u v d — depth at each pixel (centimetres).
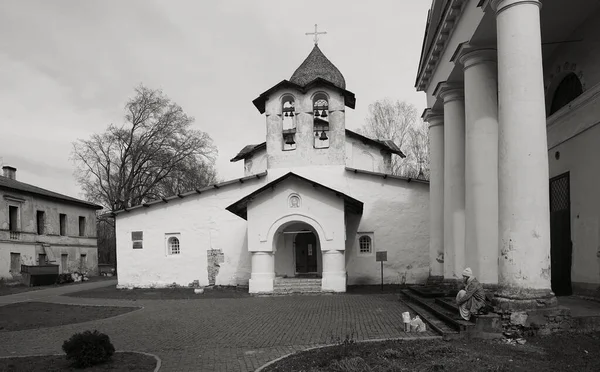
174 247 2552
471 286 898
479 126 1142
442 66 1544
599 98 1116
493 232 1109
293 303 1727
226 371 794
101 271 4900
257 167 2972
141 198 4253
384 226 2375
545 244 840
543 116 863
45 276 3416
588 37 1162
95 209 4809
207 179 5831
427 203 2361
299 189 2139
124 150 4219
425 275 2322
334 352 809
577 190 1231
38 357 948
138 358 904
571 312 893
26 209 3641
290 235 2445
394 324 1123
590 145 1168
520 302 823
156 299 2059
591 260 1161
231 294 2169
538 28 877
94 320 1483
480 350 757
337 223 2098
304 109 2461
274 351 920
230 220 2484
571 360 677
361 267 2369
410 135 4459
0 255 3297
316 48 3025
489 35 1112
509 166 863
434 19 1523
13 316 1642
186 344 1037
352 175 2414
